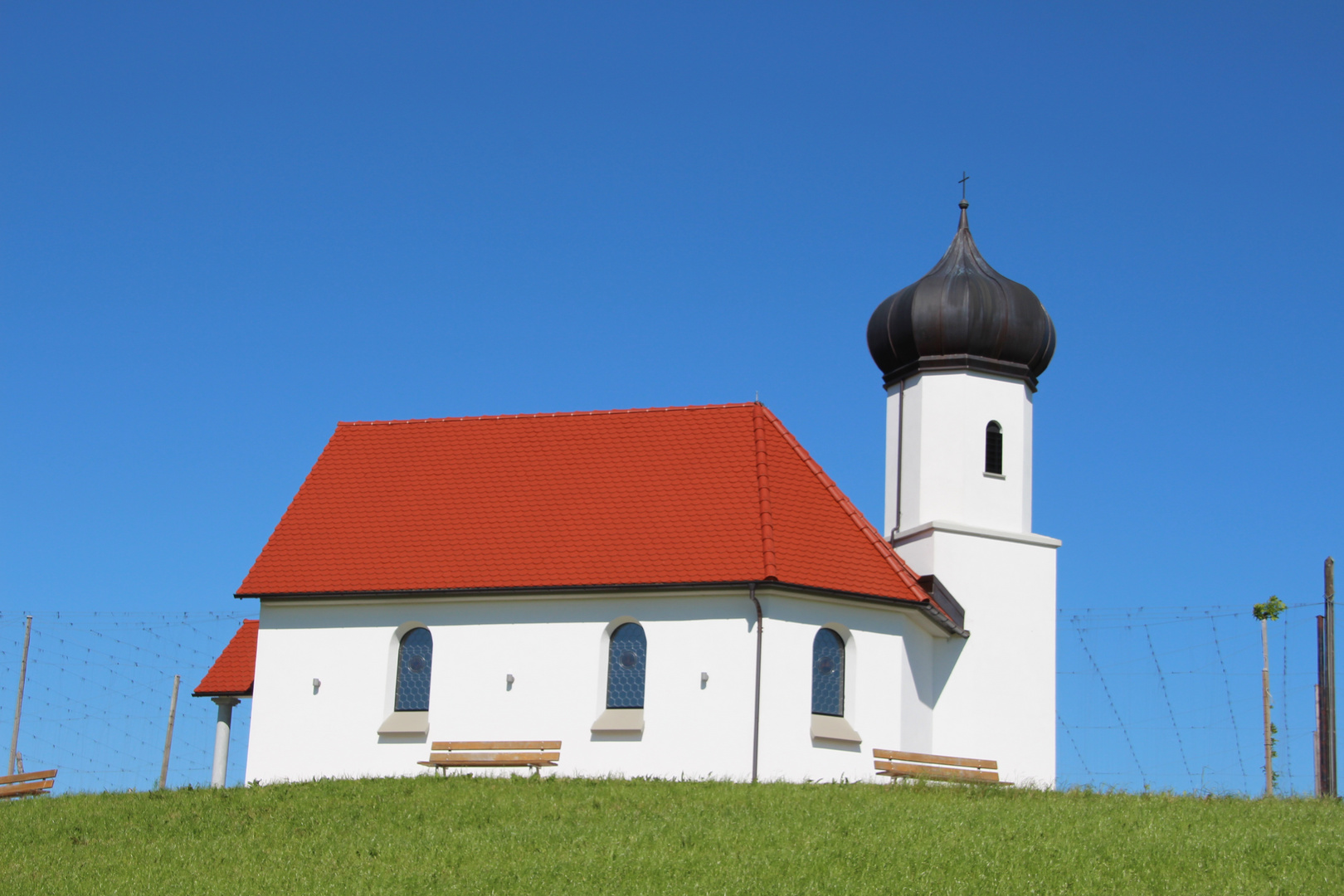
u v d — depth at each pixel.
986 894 23.25
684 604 35.19
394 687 36.66
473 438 40.44
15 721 51.41
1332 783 35.66
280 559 37.88
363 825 28.81
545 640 35.81
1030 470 40.09
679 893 23.36
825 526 36.75
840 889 23.41
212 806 31.02
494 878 24.56
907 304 40.00
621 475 38.31
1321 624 36.56
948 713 37.56
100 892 24.66
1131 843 25.95
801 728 34.44
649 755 34.50
